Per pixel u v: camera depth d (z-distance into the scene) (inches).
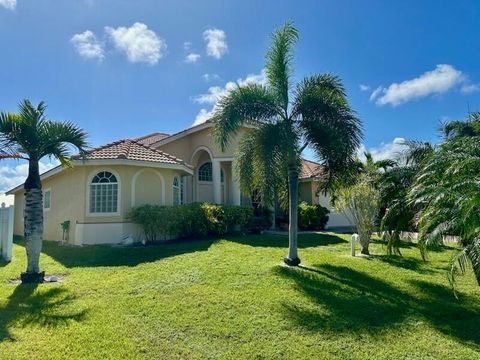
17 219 1161.4
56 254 594.2
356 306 353.4
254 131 503.2
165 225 683.4
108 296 367.2
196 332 289.1
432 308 361.7
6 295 369.1
